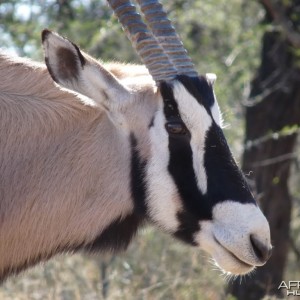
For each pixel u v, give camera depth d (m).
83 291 24.92
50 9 29.20
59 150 16.03
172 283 25.05
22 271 16.23
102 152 16.03
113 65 16.86
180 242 15.93
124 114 15.72
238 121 34.38
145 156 15.75
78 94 16.20
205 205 15.36
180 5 28.94
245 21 33.22
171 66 15.73
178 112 15.41
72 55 15.23
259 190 27.88
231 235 15.16
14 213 15.83
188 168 15.43
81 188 16.00
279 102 27.89
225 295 25.88
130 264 26.55
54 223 15.98
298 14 28.38
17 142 15.93
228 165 15.34
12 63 16.45
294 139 28.23
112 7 16.33
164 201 15.69
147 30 15.93
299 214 35.16
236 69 31.59
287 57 28.02
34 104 16.12
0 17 29.25
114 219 16.14
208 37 33.22
